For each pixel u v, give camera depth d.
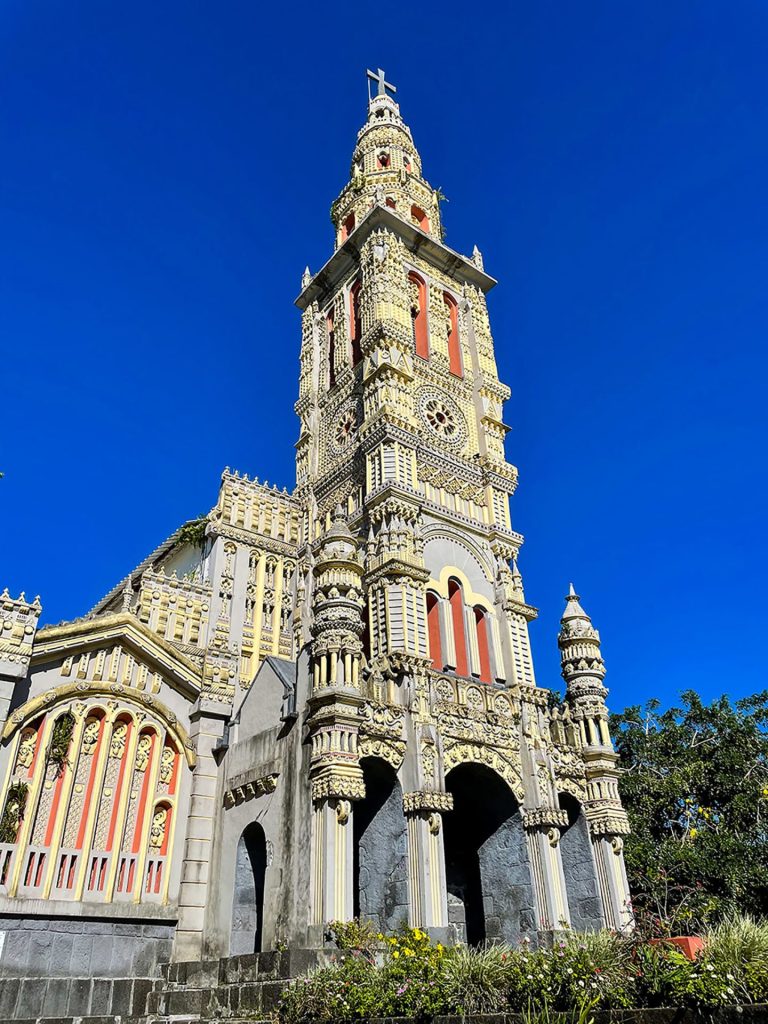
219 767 29.84
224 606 44.50
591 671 38.66
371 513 40.53
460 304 54.84
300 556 47.47
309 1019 19.75
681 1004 13.77
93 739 27.34
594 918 33.47
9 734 25.12
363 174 62.06
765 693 49.22
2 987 22.47
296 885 24.67
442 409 47.72
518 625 42.03
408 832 29.22
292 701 27.86
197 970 24.94
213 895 27.03
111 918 25.05
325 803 25.16
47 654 26.80
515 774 34.09
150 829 27.39
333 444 49.66
